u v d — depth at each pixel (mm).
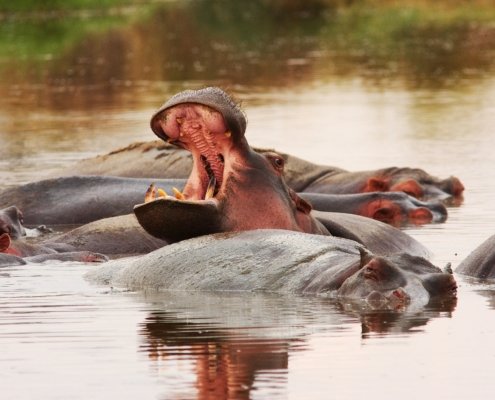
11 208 61000
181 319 40750
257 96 136125
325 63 170625
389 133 105375
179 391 32094
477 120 112250
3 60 183250
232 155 49062
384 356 35219
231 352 35906
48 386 32844
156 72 163625
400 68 163750
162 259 48000
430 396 31547
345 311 41219
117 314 41875
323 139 102562
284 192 50312
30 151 97562
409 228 63875
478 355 35250
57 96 139625
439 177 82000
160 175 74938
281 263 46000
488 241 48750
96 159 77938
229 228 48844
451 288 43594
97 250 57906
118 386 32688
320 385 32438
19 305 43812
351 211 68250
